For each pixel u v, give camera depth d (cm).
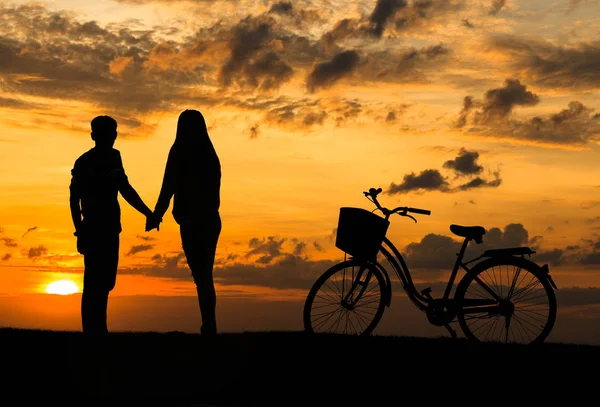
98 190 779
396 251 866
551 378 709
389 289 860
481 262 853
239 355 749
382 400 680
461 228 866
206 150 820
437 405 673
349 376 714
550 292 841
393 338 823
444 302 850
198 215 810
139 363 733
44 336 813
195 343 776
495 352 761
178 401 681
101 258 785
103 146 785
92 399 687
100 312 794
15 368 730
